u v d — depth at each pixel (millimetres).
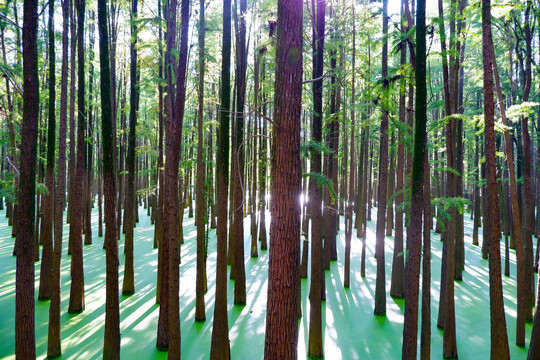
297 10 4520
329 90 13719
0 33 15367
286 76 4527
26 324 5754
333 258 18297
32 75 5844
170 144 9312
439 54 7961
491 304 7148
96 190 44094
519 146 18578
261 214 20297
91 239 21188
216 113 17938
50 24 11875
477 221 22656
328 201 15227
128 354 8859
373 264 17797
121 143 23453
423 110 6383
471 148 24469
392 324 10953
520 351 9359
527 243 11164
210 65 11422
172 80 9586
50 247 12430
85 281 14016
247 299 12648
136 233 24500
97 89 22578
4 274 14742
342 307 12242
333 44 11469
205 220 13312
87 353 8789
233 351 9117
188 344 9367
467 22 12555
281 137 4543
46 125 19953
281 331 4488
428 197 7031
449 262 8953
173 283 7414
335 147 13766
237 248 12117
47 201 12344
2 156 28328
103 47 7586
